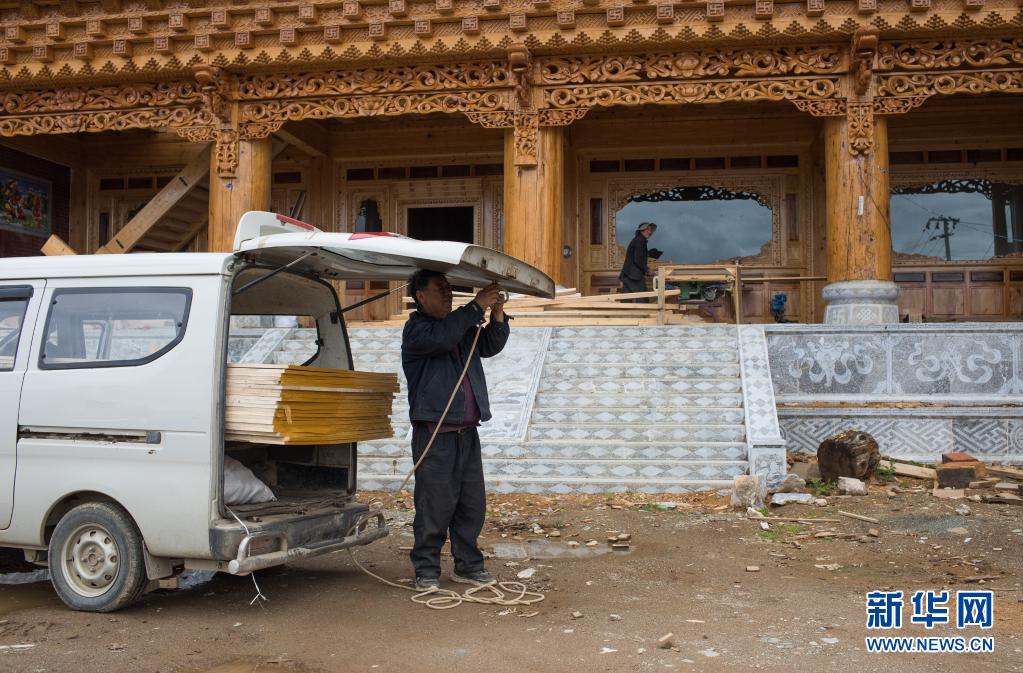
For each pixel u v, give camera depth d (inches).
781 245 685.3
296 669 155.3
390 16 523.5
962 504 311.1
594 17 512.7
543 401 406.6
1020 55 490.3
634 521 295.4
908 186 675.4
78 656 162.2
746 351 428.5
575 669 153.3
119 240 634.2
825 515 299.7
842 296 503.5
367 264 216.2
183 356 191.6
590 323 501.0
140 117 573.0
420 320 206.1
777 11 497.4
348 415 212.5
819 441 404.8
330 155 740.0
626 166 708.0
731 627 177.9
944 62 498.0
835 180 513.3
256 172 563.2
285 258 209.8
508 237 540.7
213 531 185.2
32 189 732.7
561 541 268.7
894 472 357.4
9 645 168.9
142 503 189.3
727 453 356.5
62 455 197.3
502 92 537.6
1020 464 384.8
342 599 202.8
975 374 420.2
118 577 189.9
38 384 201.3
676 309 546.0
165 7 546.9
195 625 182.2
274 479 242.8
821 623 180.7
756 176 689.6
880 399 422.3
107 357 199.2
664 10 498.6
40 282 208.2
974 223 668.1
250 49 542.6
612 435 375.2
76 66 558.6
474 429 215.6
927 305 669.3
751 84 518.3
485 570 217.3
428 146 729.0
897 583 216.2
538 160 534.3
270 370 190.1
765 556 246.8
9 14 560.4
